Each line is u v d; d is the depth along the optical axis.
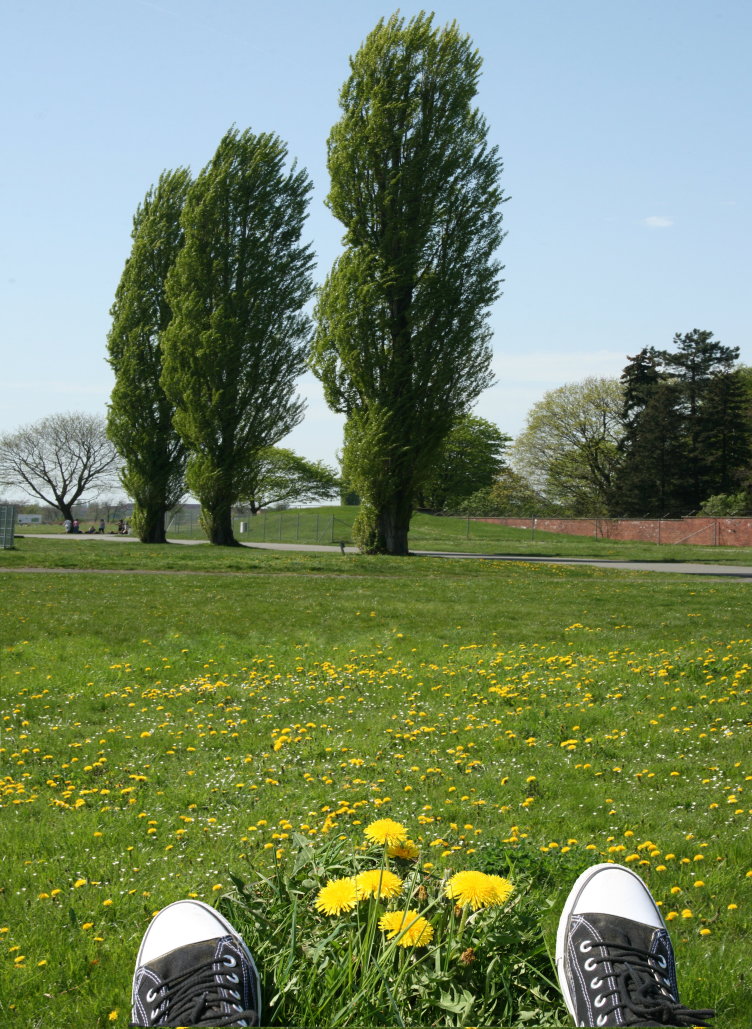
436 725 8.70
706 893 4.52
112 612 18.97
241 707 9.70
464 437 96.19
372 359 37.72
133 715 9.41
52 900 4.50
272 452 99.94
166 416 51.84
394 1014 2.52
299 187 46.81
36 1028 3.20
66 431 89.44
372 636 15.66
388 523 40.06
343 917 2.86
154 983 2.53
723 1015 3.23
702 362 88.12
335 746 7.93
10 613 18.50
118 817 6.00
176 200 50.97
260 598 22.28
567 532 72.44
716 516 64.50
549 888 4.27
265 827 5.65
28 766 7.45
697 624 17.36
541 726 8.62
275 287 46.44
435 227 38.03
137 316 50.91
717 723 8.61
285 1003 2.63
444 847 5.12
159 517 52.66
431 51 37.44
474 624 17.41
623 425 88.38
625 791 6.50
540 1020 2.64
